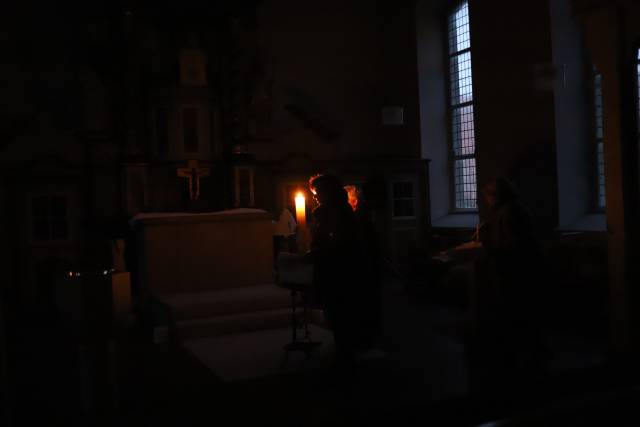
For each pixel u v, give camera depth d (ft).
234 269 26.43
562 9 30.12
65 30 32.19
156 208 33.73
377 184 38.27
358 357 17.88
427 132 39.81
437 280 29.81
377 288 17.20
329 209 16.33
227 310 23.03
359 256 16.42
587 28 17.35
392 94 41.57
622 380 14.64
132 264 30.40
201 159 33.68
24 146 31.22
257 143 37.22
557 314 23.32
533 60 30.89
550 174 30.25
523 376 15.19
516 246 15.98
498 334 17.94
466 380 15.12
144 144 32.89
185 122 33.30
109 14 31.58
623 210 16.81
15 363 18.58
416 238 39.22
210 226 25.98
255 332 22.52
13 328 24.41
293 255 17.67
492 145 33.94
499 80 33.19
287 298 24.25
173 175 34.09
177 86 32.89
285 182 37.22
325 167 38.14
